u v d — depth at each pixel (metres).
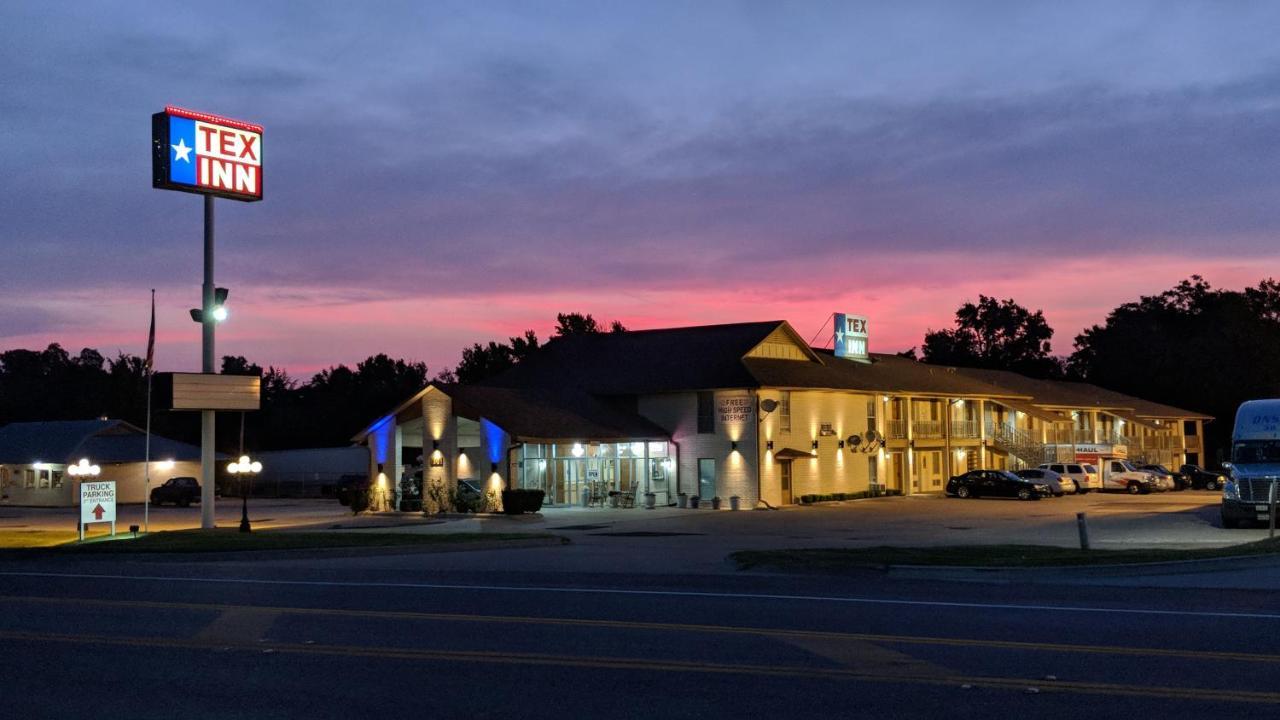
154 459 71.31
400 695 10.80
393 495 51.91
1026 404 75.12
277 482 77.44
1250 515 34.78
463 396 50.50
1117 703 10.17
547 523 42.66
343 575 22.64
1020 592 18.84
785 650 13.01
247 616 16.19
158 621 15.80
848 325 66.50
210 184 39.06
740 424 52.91
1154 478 65.31
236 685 11.32
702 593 18.89
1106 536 32.97
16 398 111.12
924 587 19.75
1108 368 107.12
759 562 23.44
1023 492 58.06
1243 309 101.88
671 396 55.09
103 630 14.99
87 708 10.40
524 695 10.73
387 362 120.12
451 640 13.91
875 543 31.16
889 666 11.97
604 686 11.10
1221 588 19.33
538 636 14.16
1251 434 36.28
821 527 38.91
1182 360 101.25
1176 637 13.78
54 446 69.94
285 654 13.02
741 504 52.50
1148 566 21.73
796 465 55.38
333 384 122.19
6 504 72.50
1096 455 72.56
